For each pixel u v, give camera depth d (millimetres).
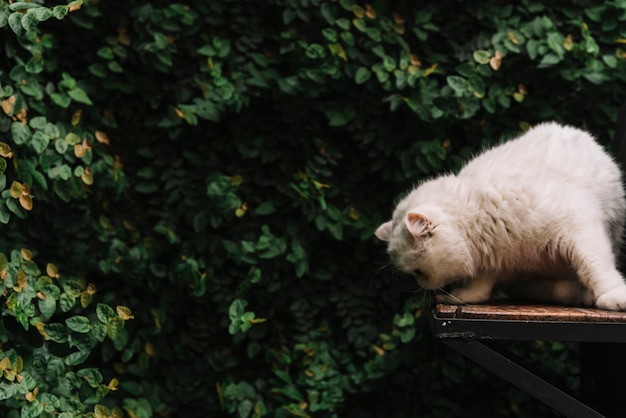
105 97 3248
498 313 2172
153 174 3322
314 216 3270
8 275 2420
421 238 2461
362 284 3418
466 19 3273
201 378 3391
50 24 3174
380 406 3393
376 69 3168
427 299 3115
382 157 3346
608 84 3191
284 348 3354
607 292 2299
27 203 2514
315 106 3279
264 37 3279
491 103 3193
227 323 3359
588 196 2484
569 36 3160
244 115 3332
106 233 3244
